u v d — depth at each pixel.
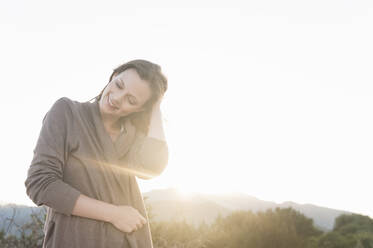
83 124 1.18
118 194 1.21
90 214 1.06
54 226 1.09
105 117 1.27
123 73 1.23
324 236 8.46
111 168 1.19
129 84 1.20
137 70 1.22
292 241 5.90
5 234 3.63
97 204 1.08
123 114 1.24
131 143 1.31
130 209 1.17
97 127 1.21
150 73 1.24
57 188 1.03
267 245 5.66
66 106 1.18
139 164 1.31
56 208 1.03
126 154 1.30
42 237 3.89
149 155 1.33
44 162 1.05
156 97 1.30
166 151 1.39
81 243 1.05
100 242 1.07
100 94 1.33
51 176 1.04
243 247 5.53
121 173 1.25
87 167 1.13
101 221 1.09
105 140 1.21
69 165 1.14
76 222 1.06
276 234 5.86
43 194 1.02
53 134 1.10
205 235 5.40
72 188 1.06
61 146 1.11
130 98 1.21
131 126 1.32
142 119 1.38
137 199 1.29
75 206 1.03
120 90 1.20
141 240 1.25
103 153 1.19
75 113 1.18
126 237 1.14
